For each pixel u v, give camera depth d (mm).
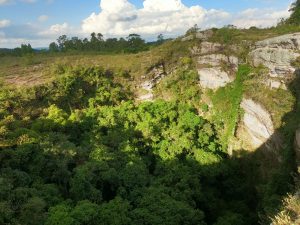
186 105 60000
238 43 60750
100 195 35031
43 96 55031
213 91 60062
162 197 36094
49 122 45719
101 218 30047
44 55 94625
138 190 37656
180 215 33594
